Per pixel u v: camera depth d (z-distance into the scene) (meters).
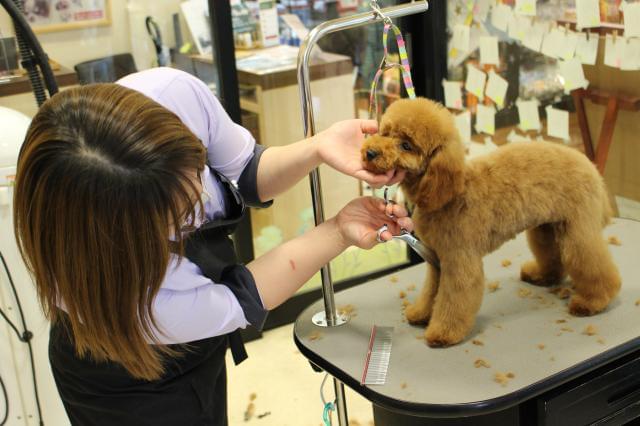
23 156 0.80
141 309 0.82
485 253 1.16
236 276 0.98
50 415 1.67
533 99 2.30
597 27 1.99
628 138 2.08
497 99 2.44
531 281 1.32
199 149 0.83
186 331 0.91
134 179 0.77
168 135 0.79
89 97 0.81
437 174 1.06
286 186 1.16
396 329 1.21
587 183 1.17
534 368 1.04
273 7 2.44
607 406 1.14
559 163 1.16
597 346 1.09
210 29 2.27
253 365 2.33
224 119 1.11
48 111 0.81
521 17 2.24
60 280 0.82
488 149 2.55
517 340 1.13
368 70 2.72
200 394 1.07
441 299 1.14
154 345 0.93
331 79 2.65
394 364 1.10
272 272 1.00
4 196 1.48
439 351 1.12
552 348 1.09
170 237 0.87
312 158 1.11
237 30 2.39
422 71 2.62
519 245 1.50
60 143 0.77
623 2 1.88
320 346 1.18
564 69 2.14
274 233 2.70
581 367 1.04
